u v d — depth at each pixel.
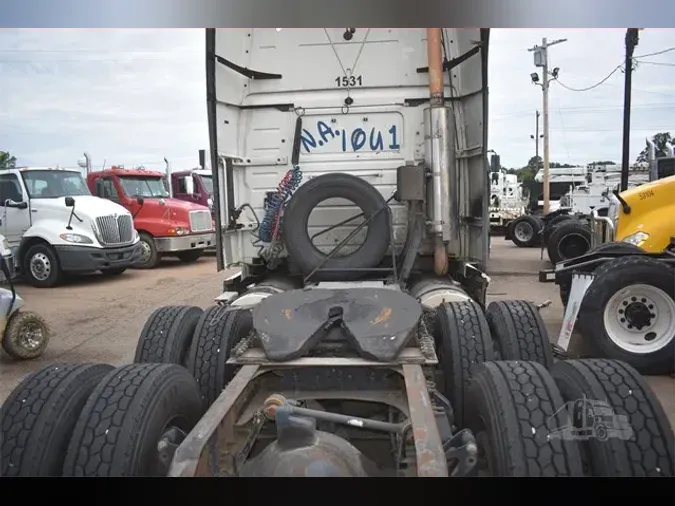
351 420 2.81
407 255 5.59
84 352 7.43
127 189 16.95
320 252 5.53
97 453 2.53
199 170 20.47
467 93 5.91
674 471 2.51
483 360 4.05
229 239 6.15
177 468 2.35
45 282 13.02
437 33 5.56
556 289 11.68
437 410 3.04
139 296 11.59
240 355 3.44
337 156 6.11
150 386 2.81
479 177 5.80
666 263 6.04
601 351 5.92
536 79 33.09
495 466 2.62
